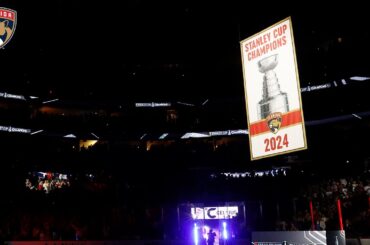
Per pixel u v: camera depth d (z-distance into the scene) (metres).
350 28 32.09
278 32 12.23
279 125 11.98
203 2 32.94
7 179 25.27
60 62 34.72
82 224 22.95
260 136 12.58
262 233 10.28
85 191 25.94
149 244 21.19
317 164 29.55
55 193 25.17
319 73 32.19
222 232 23.20
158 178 29.50
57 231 21.86
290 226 21.59
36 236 21.12
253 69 12.93
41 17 32.56
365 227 19.66
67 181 28.14
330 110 31.81
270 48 12.45
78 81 35.31
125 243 20.81
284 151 11.80
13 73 32.28
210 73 37.12
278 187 27.23
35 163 29.47
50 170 29.58
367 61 29.92
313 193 25.17
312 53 32.84
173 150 33.00
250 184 27.77
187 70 37.41
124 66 36.81
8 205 22.91
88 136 33.56
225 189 27.91
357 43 30.56
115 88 36.28
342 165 28.41
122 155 32.19
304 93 32.72
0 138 30.06
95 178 28.23
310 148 30.98
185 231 23.56
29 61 33.16
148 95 36.66
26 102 33.06
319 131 32.47
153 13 33.91
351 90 31.16
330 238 9.36
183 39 36.53
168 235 23.38
